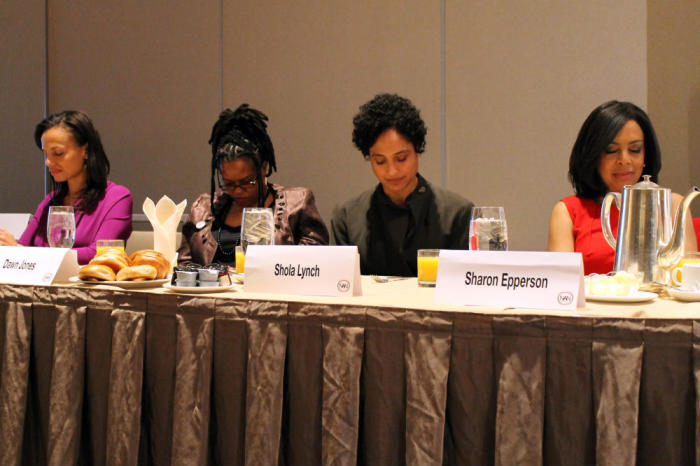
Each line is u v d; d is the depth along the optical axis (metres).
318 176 3.06
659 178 2.72
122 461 1.03
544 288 0.90
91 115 3.46
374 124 1.77
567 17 2.65
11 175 3.64
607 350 0.82
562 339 0.84
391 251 1.90
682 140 2.69
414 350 0.89
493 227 1.12
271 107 3.13
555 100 2.68
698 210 2.68
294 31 3.08
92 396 1.09
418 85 2.88
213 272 1.12
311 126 3.06
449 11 2.82
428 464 0.87
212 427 1.02
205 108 3.25
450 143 2.84
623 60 2.59
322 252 1.06
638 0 2.56
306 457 0.96
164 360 1.04
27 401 1.15
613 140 1.73
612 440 0.81
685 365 0.80
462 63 2.81
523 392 0.85
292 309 0.96
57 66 3.53
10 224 2.61
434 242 1.87
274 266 1.08
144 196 3.37
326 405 0.93
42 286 1.13
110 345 1.07
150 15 3.34
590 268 1.75
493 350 0.87
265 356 0.97
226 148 1.75
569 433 0.84
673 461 0.81
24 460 1.15
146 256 1.22
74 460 1.08
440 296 0.95
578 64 2.64
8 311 1.16
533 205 2.73
